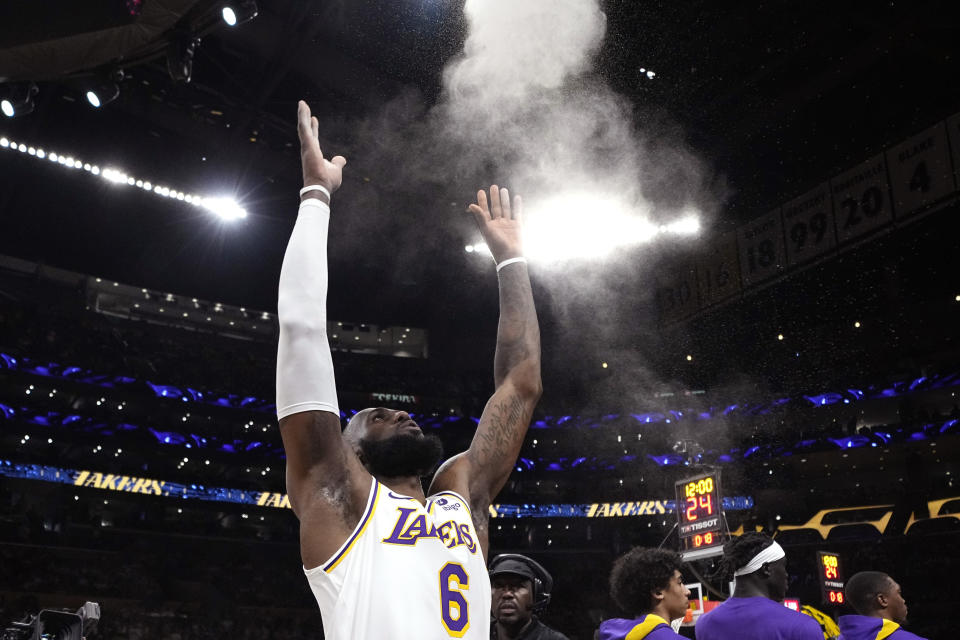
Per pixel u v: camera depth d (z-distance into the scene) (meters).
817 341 31.50
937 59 23.88
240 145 25.91
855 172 23.05
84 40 11.48
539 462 33.69
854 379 31.36
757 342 31.94
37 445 28.08
